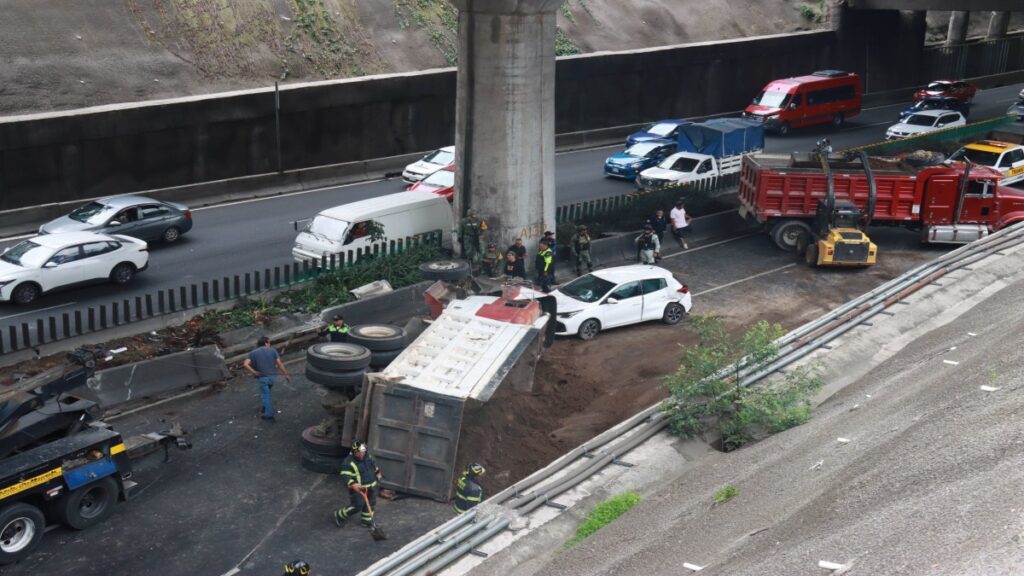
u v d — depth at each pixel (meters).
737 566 9.70
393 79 42.50
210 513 17.17
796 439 15.05
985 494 8.77
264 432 20.30
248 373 23.02
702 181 38.22
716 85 54.84
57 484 15.99
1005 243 27.97
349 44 45.78
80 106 37.62
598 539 13.36
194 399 21.73
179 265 29.86
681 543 11.63
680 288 26.47
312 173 40.22
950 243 31.84
